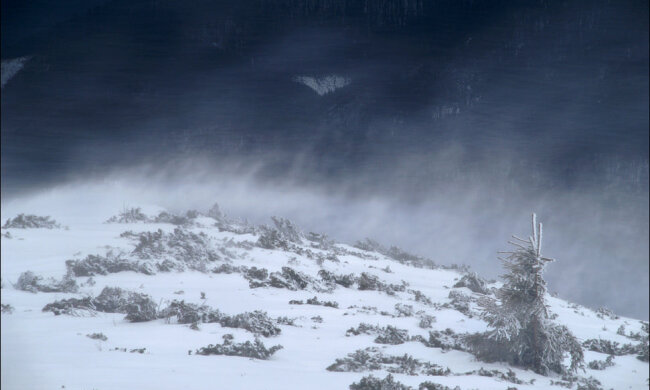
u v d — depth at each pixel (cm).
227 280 5647
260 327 4016
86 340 3559
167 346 3569
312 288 5556
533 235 4012
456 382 3231
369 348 3828
